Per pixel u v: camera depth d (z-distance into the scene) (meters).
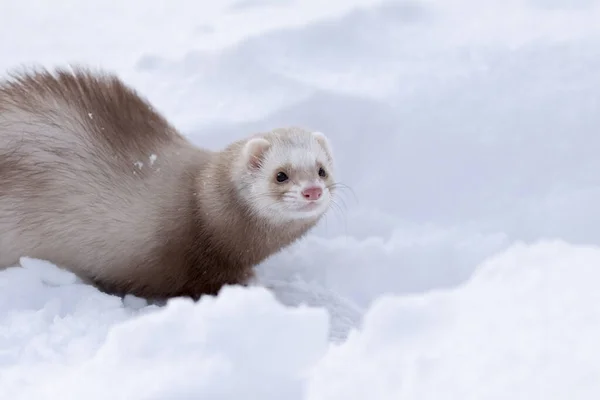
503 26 15.50
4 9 20.61
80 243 9.88
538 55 13.73
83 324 8.16
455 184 11.99
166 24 18.95
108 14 20.19
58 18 19.91
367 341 4.99
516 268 5.25
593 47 13.78
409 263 10.84
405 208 11.95
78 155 9.88
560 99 12.62
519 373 4.29
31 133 9.91
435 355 4.63
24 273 9.27
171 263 10.03
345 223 11.86
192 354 5.11
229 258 10.12
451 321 4.93
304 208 9.52
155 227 9.90
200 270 10.13
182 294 10.30
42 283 9.34
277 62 14.29
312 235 11.77
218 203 9.80
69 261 9.98
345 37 15.12
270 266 11.14
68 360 7.16
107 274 10.07
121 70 15.47
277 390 4.92
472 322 4.83
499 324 4.72
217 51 14.70
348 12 15.54
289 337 5.18
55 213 9.77
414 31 15.53
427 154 12.22
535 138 12.17
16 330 7.83
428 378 4.49
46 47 17.62
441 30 15.58
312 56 14.67
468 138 12.26
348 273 10.85
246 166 9.73
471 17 16.12
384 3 16.03
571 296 4.75
